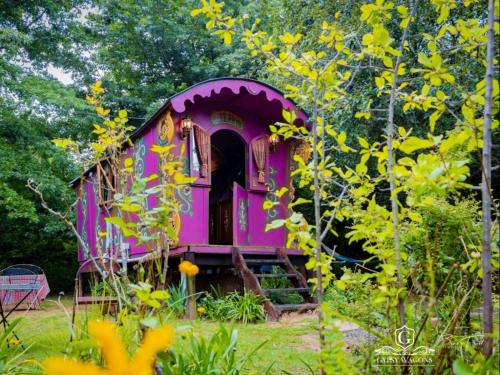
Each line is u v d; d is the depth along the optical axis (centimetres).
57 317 694
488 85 168
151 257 261
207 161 821
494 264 180
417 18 705
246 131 895
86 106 1404
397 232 206
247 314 661
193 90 759
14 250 1489
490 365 137
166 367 213
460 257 268
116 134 412
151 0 1927
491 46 170
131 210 225
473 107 183
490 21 170
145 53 2011
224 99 849
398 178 226
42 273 1065
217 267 937
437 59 204
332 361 161
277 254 855
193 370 239
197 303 760
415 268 218
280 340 507
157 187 228
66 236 1536
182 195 793
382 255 228
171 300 673
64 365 41
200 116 838
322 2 884
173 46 2000
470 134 181
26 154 1265
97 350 216
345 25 777
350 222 983
